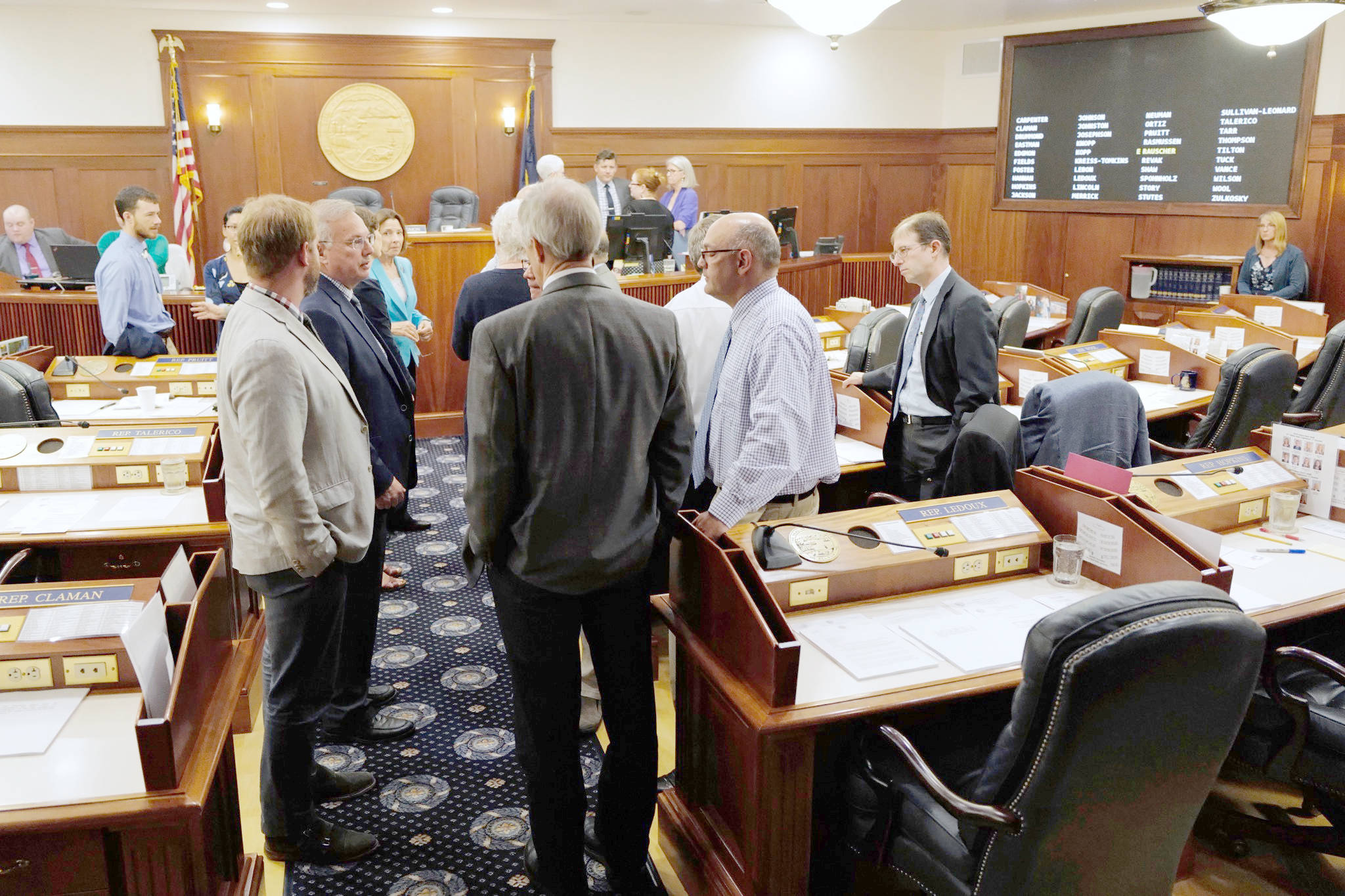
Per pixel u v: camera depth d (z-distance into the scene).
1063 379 3.10
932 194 10.09
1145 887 1.75
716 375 2.44
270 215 2.02
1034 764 1.55
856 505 3.95
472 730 2.96
